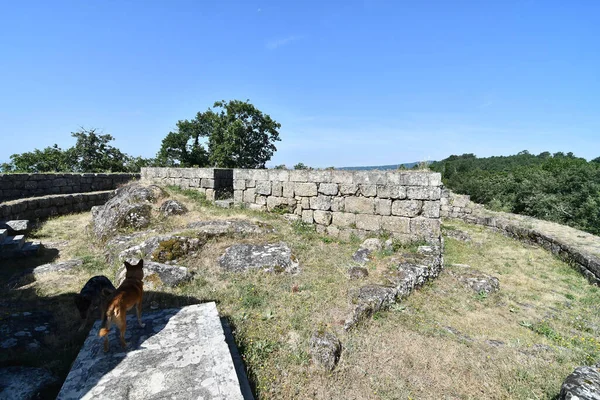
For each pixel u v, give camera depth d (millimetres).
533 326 5098
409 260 6840
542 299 6281
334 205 9461
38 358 3629
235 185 11141
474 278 6672
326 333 4250
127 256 6473
